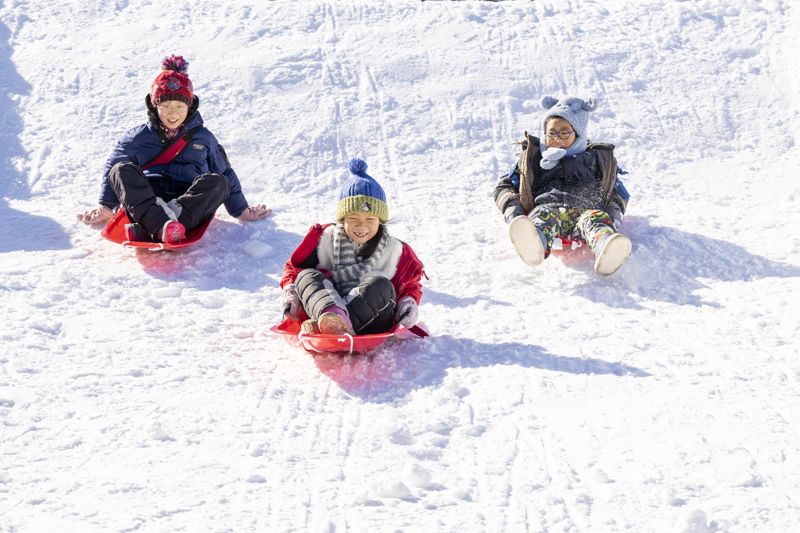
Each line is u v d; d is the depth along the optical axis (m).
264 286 5.27
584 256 5.66
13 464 3.42
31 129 7.39
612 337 4.64
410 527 3.11
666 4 9.32
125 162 5.62
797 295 5.07
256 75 8.12
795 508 3.17
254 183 6.96
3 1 9.17
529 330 4.75
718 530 3.06
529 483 3.37
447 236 6.05
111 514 3.12
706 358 4.39
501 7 9.31
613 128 7.65
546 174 5.86
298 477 3.40
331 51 8.50
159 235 5.43
